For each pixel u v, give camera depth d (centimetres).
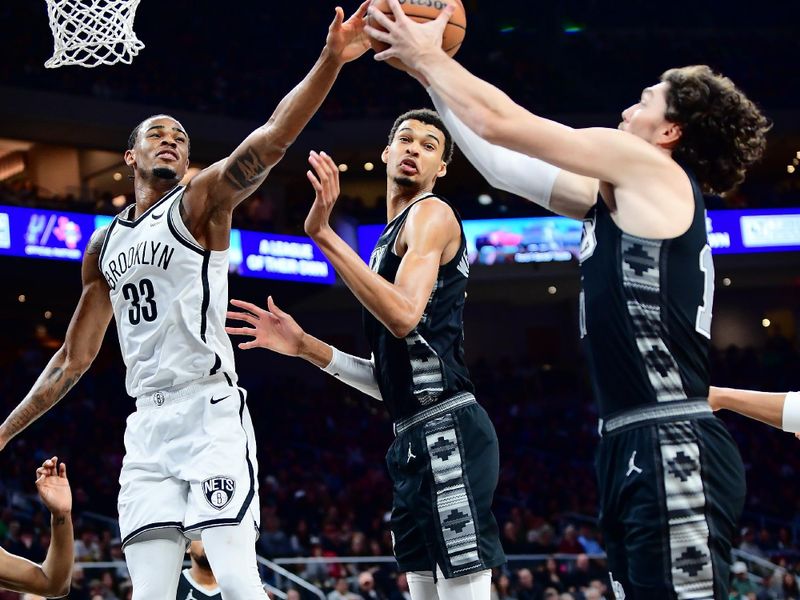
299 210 2202
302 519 1575
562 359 2498
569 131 253
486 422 351
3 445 376
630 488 252
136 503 328
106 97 1983
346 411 2167
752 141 265
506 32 2528
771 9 2586
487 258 2158
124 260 342
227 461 322
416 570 348
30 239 1714
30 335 2178
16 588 367
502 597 1107
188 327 333
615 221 260
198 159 2161
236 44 2281
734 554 1237
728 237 2172
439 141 370
